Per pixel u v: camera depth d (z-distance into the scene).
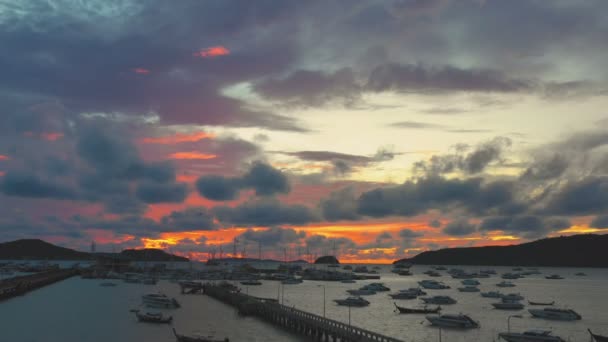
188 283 199.00
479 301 182.88
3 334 92.88
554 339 93.31
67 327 100.81
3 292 150.75
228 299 146.88
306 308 150.75
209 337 83.25
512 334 96.25
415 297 188.38
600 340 95.38
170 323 106.19
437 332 107.50
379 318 129.00
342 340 74.94
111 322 107.00
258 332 94.12
